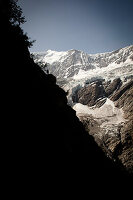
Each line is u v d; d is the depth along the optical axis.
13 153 14.75
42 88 28.31
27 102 20.44
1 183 12.70
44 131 21.31
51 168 19.28
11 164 14.12
